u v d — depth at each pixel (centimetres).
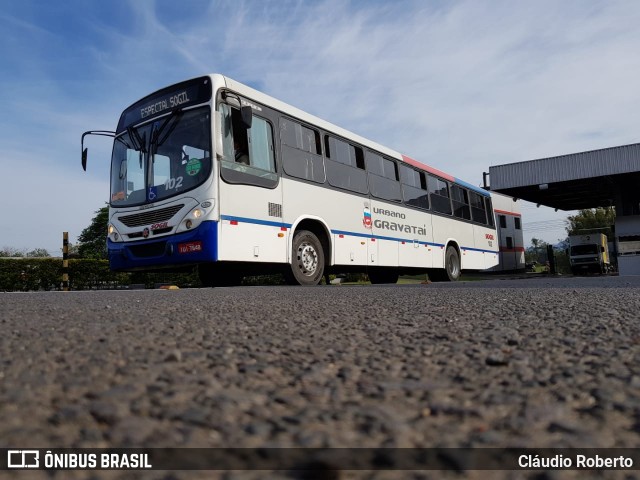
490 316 314
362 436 102
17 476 83
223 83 822
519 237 2844
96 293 657
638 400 126
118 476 83
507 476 85
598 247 3619
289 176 902
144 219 831
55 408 118
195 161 790
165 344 209
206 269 970
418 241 1262
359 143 1103
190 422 109
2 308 393
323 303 433
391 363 174
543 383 143
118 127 919
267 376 153
